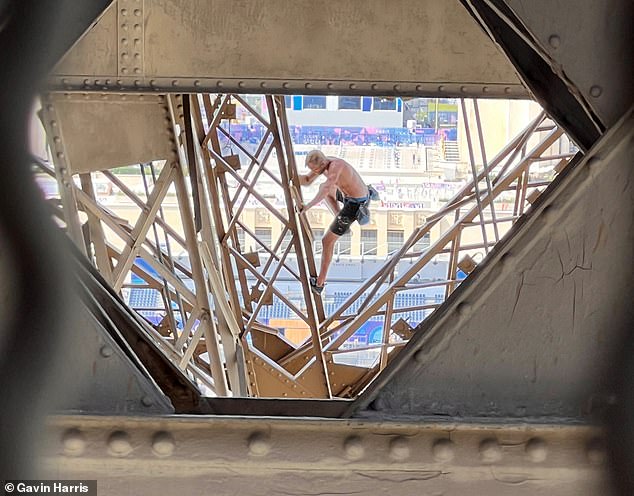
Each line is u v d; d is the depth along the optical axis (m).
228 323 16.00
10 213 4.35
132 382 4.17
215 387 14.21
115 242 45.91
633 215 4.15
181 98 13.12
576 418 4.16
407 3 8.89
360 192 25.27
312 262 23.62
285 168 17.55
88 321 4.15
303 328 46.62
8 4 4.78
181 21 8.88
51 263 4.27
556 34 4.20
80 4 5.34
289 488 4.15
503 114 57.50
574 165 4.38
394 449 4.12
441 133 58.88
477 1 4.88
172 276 13.30
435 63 8.99
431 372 4.21
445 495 4.15
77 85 8.92
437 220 23.11
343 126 59.19
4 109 4.70
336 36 8.89
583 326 4.18
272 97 16.83
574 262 4.18
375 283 23.95
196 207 14.80
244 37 8.89
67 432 4.09
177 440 4.13
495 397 4.20
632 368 4.14
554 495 4.14
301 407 6.14
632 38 4.15
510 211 50.84
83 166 10.91
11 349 4.11
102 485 4.11
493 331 4.20
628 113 4.11
